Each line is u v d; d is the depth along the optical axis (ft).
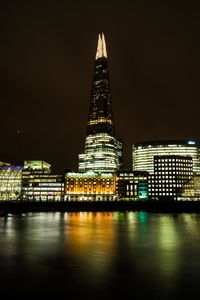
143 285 130.00
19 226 411.13
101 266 164.55
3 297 115.03
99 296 116.16
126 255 196.13
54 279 138.51
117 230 360.48
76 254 198.29
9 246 231.91
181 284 131.64
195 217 653.30
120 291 122.01
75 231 346.13
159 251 213.25
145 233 329.11
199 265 167.43
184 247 232.12
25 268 159.02
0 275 145.18
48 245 238.48
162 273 150.00
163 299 113.09
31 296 116.16
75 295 117.19
